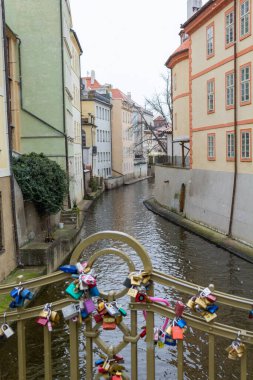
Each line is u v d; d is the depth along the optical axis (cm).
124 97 7244
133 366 348
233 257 1798
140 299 339
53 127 2678
